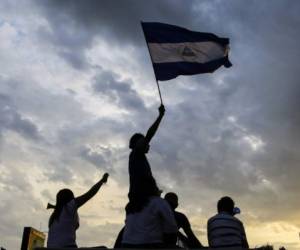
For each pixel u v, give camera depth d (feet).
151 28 30.71
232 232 27.25
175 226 21.07
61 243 26.94
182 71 30.37
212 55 31.19
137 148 22.13
